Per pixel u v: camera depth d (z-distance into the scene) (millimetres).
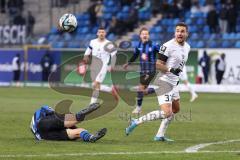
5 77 109375
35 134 37594
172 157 31109
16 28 120562
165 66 38125
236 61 93375
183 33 38000
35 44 119250
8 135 40938
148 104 72125
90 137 36281
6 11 126375
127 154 31891
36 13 128500
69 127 37000
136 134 42719
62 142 36406
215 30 108438
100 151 33000
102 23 120062
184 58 38531
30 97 80938
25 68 107688
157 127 47281
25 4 129875
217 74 94625
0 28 121125
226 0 111375
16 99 77312
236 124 50562
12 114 57125
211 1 113500
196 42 106625
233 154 32375
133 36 114562
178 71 38406
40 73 106250
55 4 126875
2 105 67938
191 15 114188
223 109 66000
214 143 37719
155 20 117062
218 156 31578
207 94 90375
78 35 119562
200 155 31922
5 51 109312
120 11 121312
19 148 33969
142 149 34219
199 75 95812
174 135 42500
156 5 118375
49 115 37219
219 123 51281
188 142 38281
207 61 95125
